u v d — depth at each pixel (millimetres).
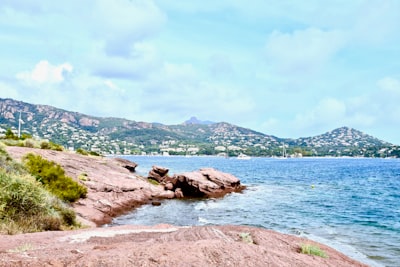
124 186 35594
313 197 43844
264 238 10406
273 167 146625
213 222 26203
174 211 31062
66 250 8062
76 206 25672
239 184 53938
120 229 13867
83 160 40562
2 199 13750
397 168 141500
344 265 8953
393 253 17125
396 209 34156
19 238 10664
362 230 23469
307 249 9711
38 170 25688
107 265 6359
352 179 79750
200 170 51688
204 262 6648
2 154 23203
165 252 6965
